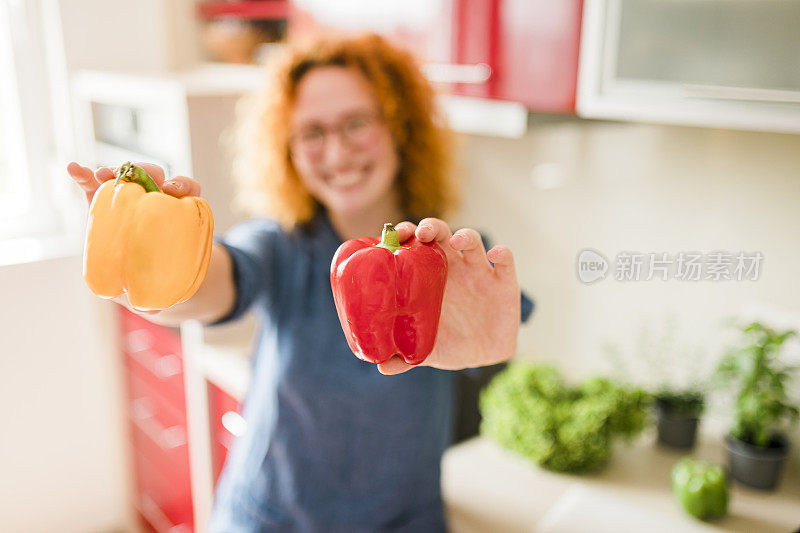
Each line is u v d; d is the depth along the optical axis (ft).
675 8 3.21
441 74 4.37
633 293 5.14
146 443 7.40
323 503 3.82
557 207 5.58
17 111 7.39
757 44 2.93
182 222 1.84
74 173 1.95
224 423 5.66
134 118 6.04
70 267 7.32
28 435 7.43
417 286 1.84
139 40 7.33
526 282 6.00
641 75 3.43
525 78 4.01
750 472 4.16
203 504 6.28
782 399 4.18
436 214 4.33
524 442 4.42
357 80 3.73
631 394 4.43
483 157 6.14
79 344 7.59
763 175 4.28
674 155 4.71
